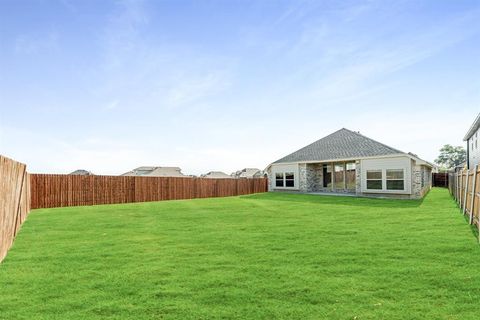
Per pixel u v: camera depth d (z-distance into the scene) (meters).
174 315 4.02
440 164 84.62
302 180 28.75
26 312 4.13
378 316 3.94
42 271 5.86
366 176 23.73
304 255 6.75
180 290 4.85
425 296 4.53
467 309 4.10
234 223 11.30
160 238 8.77
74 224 11.53
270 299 4.48
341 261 6.27
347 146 26.55
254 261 6.36
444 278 5.22
